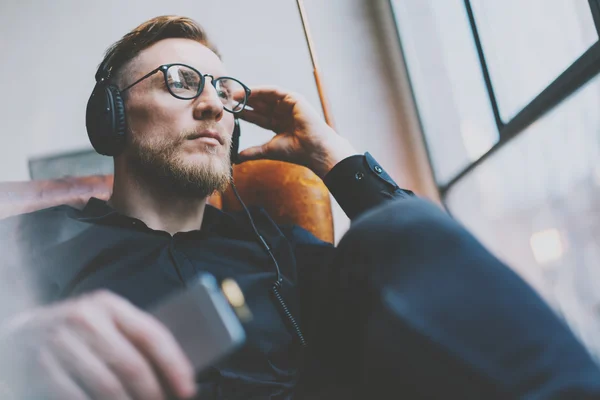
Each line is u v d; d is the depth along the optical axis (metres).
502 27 2.01
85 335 0.27
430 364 0.30
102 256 0.83
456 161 2.64
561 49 1.70
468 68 2.35
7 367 0.27
